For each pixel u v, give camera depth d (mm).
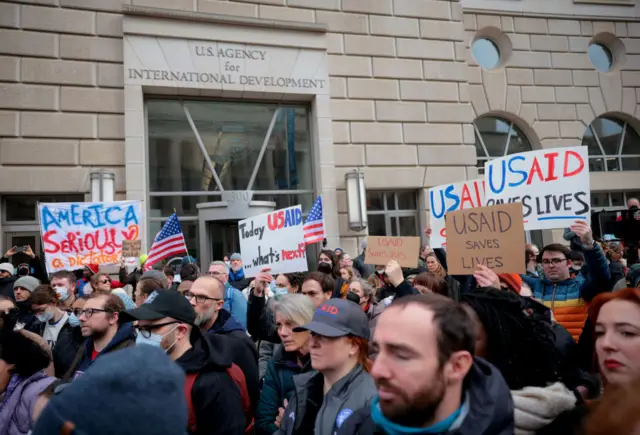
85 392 921
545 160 4695
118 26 10633
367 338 2465
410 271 5738
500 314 2055
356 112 12125
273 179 11992
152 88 10859
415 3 12852
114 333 3580
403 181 12289
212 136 11695
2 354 2828
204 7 11234
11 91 9898
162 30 10836
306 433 2434
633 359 1838
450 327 1443
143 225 10367
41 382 2871
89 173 10211
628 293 1915
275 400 3186
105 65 10500
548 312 2449
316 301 4176
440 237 6203
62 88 10195
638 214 8617
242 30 11398
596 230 9109
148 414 933
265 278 4344
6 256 8070
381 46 12461
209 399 2451
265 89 11484
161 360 1057
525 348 2000
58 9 10266
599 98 14977
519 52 14492
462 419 1462
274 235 5383
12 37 9969
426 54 12773
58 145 10102
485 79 14141
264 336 4328
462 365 1469
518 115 14289
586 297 3980
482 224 3568
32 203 10297
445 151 12656
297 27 11695
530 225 4742
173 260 9891
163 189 11203
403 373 1410
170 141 11352
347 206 11711
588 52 15305
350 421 1942
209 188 11531
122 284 7223
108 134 10391
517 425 1737
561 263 4145
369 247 5934
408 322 1447
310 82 11812
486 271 3066
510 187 4926
